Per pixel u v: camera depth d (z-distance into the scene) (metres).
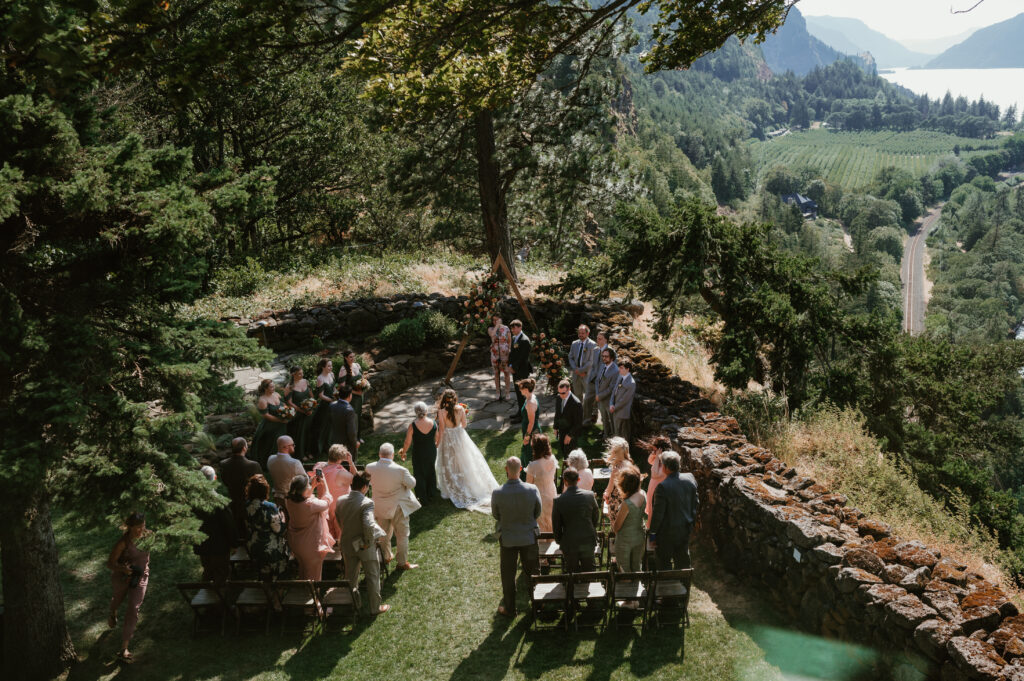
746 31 9.77
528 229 31.00
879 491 10.30
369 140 30.61
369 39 8.53
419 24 8.14
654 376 12.16
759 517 7.30
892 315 16.58
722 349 14.09
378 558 7.39
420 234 34.12
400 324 15.48
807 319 14.83
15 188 5.05
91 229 6.02
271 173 6.50
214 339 6.45
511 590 7.09
